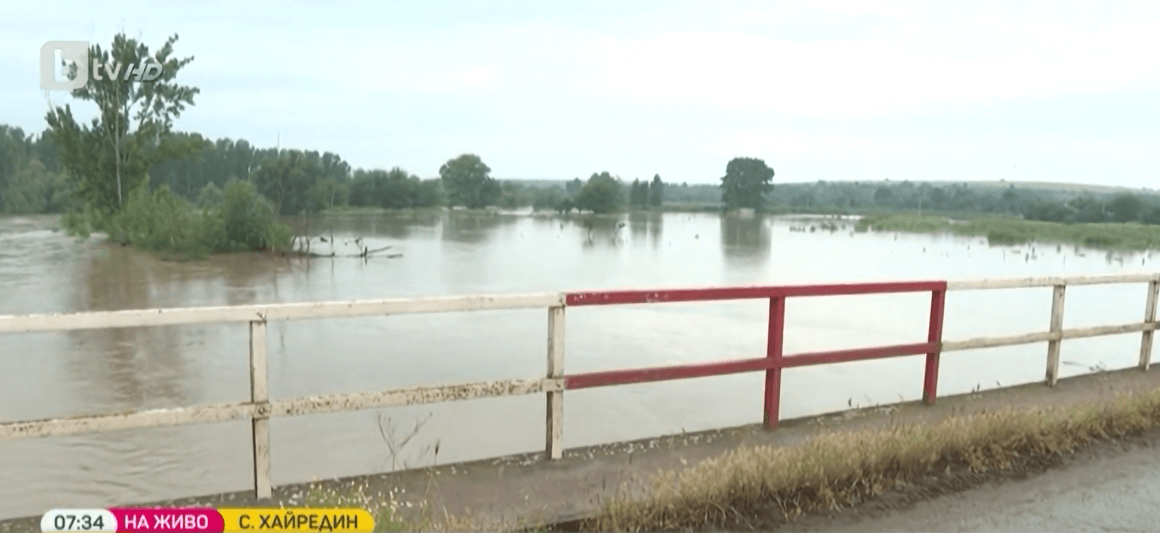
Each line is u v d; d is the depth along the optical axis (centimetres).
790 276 5559
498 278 4812
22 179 13688
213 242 5581
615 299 493
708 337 2575
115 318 379
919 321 3031
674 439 543
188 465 1189
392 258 6031
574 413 1534
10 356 2017
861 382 1852
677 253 7694
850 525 418
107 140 6500
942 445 520
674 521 414
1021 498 458
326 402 423
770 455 474
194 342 2236
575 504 429
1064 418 568
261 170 10206
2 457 1221
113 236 6322
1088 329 732
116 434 1341
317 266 5116
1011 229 12794
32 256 5269
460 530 389
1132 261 8106
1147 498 459
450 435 1359
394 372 1942
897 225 14650
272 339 2333
